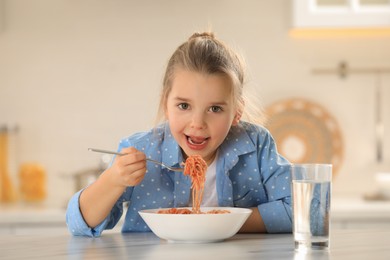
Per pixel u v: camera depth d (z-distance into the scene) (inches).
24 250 54.6
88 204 63.2
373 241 57.8
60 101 141.6
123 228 71.1
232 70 64.8
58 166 141.6
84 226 63.4
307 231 51.2
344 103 143.3
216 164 70.0
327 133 142.7
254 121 76.2
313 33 139.0
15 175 141.6
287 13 142.0
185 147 64.8
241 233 66.8
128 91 141.6
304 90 142.7
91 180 133.4
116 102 141.6
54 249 54.9
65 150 141.6
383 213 117.3
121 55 141.8
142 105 141.7
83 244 57.7
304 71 142.8
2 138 139.8
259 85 142.2
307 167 51.3
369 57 143.4
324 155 142.9
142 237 62.6
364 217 117.2
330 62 143.0
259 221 66.7
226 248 53.6
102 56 141.8
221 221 55.9
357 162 143.3
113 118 141.6
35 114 141.6
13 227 116.5
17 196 141.0
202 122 63.1
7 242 59.9
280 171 70.4
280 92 142.5
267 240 59.1
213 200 70.3
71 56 141.6
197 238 56.5
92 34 141.6
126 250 53.2
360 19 130.0
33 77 141.6
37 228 116.6
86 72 141.8
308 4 130.4
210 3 141.6
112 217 68.9
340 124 143.3
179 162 68.5
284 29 142.2
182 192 68.9
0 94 141.5
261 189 71.1
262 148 71.1
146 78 141.7
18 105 141.6
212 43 66.9
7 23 141.9
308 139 142.6
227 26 141.8
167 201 69.5
